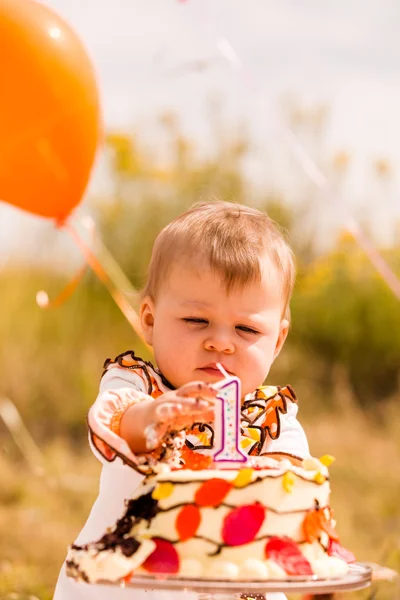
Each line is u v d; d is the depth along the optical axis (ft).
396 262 31.83
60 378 29.25
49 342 30.30
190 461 8.66
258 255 9.03
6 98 12.10
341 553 8.06
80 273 15.53
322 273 32.48
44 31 12.32
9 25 12.10
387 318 31.91
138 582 6.95
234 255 8.89
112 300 31.60
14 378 28.68
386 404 30.19
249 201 32.30
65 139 12.58
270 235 9.46
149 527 7.32
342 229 31.91
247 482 7.40
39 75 12.14
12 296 30.99
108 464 8.88
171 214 31.91
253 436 9.34
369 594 13.43
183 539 7.26
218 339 8.77
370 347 31.94
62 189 13.10
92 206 32.01
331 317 32.07
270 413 9.47
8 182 12.85
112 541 7.22
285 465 7.88
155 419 7.61
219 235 9.08
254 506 7.39
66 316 31.07
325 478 7.86
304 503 7.64
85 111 12.64
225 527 7.31
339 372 31.32
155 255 9.46
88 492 22.02
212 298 8.82
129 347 30.83
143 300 9.57
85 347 30.42
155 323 9.21
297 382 30.83
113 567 6.95
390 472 24.07
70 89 12.41
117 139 32.22
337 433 27.43
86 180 13.32
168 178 32.60
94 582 6.97
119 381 9.03
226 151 32.73
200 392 7.67
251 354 8.88
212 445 8.87
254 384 8.96
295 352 31.81
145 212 31.96
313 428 28.02
